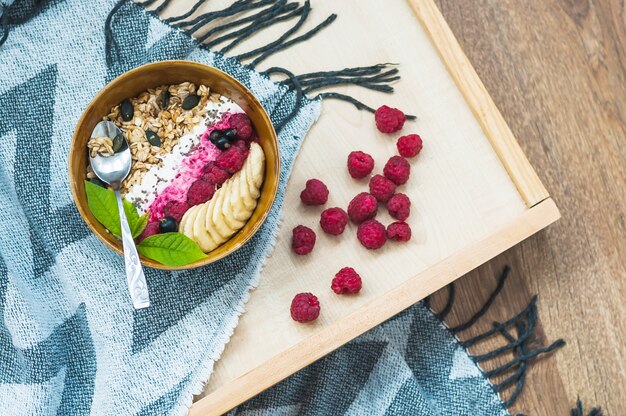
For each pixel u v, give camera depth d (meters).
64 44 0.92
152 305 0.91
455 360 0.97
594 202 1.00
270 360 0.88
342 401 0.96
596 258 1.00
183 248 0.85
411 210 0.92
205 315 0.91
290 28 0.94
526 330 0.99
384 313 0.89
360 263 0.92
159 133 0.89
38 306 0.91
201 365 0.90
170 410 0.89
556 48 1.01
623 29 1.02
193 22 0.92
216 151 0.89
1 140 0.91
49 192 0.91
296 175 0.92
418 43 0.94
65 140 0.91
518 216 0.91
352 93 0.94
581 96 1.01
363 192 0.92
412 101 0.94
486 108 0.92
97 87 0.92
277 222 0.91
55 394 0.90
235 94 0.88
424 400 0.95
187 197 0.88
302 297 0.89
